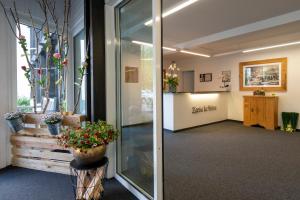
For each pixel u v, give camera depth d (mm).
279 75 6340
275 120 6242
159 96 1833
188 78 9352
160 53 1828
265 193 2359
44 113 2973
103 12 2607
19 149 3059
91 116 2670
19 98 3236
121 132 2697
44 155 2928
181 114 5969
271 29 4465
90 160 1999
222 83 7844
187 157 3631
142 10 2225
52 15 3297
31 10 3289
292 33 4836
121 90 2668
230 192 2387
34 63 3262
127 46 2570
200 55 7715
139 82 2340
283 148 4176
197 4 3582
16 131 2979
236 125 6820
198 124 6539
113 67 2674
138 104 2385
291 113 5969
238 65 7332
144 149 2322
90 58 2631
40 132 2982
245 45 6211
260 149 4105
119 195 2303
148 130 2225
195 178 2766
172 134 5520
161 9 1819
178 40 6062
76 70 3834
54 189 2422
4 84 2994
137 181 2434
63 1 3654
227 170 3035
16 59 3156
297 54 5977
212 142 4676
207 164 3283
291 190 2424
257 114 6484
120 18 2676
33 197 2250
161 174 1859
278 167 3139
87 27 2760
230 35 5078
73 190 2375
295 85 6043
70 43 3809
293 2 3531
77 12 3555
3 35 2963
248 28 4691
